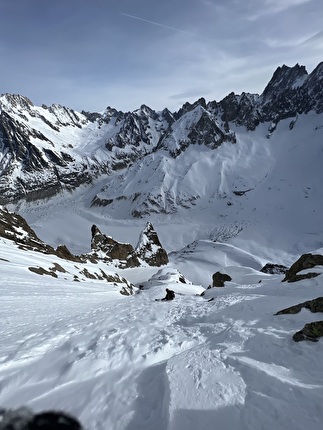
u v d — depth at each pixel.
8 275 29.34
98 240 112.62
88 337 11.51
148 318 15.03
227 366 7.68
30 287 26.58
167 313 16.34
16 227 60.72
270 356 8.29
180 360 8.23
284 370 7.36
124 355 9.48
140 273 97.00
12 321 14.77
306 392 6.13
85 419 6.22
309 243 194.62
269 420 5.47
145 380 7.81
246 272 39.56
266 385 6.55
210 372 7.34
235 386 6.62
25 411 3.81
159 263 127.38
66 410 6.57
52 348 10.50
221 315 13.95
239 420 5.55
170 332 11.97
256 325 11.27
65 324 13.99
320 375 6.98
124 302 24.28
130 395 7.05
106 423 6.06
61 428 3.88
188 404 6.04
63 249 69.44
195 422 5.57
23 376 8.39
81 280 46.19
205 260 145.62
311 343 8.53
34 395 7.36
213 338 10.77
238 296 19.75
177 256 159.75
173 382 6.91
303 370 7.32
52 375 8.41
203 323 13.16
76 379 8.05
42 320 15.38
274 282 24.84
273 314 12.66
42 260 46.78
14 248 47.66
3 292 21.81
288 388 6.32
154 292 32.69
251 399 6.11
